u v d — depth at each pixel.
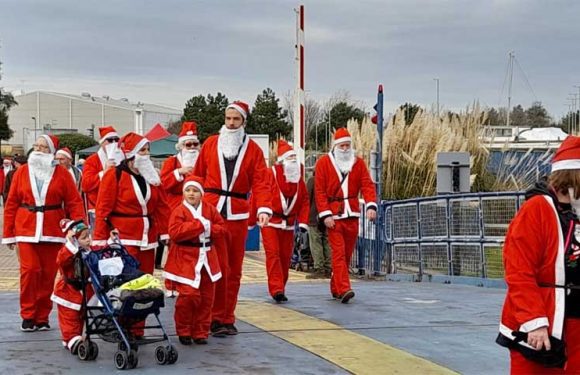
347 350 6.61
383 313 8.45
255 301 9.27
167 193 8.84
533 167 16.05
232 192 7.28
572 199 3.90
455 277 11.36
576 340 3.88
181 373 5.83
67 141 51.78
